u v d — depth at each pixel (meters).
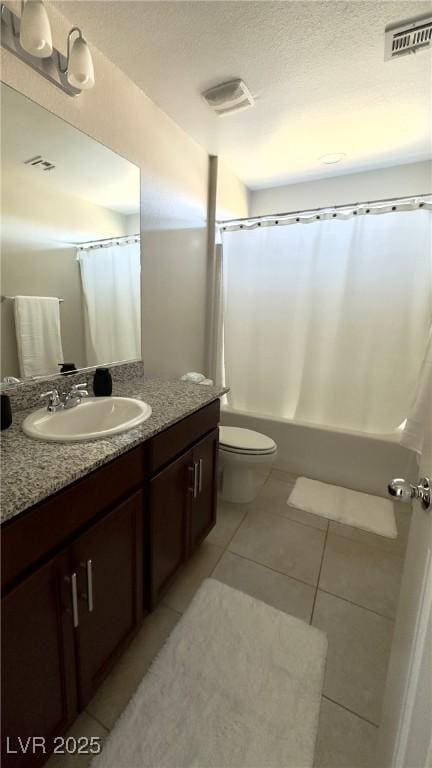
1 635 0.70
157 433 1.18
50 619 0.82
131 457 1.07
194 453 1.46
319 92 1.59
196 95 1.63
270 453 1.98
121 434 1.07
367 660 1.20
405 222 2.01
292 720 1.02
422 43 1.28
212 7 1.16
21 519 0.73
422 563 0.70
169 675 1.13
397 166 2.39
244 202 2.80
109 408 1.37
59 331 1.40
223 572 1.58
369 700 1.08
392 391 2.19
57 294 1.37
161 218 1.88
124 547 1.08
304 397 2.46
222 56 1.37
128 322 1.76
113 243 1.60
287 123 1.86
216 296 2.61
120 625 1.10
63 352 1.42
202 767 0.90
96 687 1.02
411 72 1.44
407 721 0.59
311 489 2.30
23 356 1.27
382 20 1.19
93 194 1.46
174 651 1.21
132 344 1.82
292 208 2.79
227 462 2.03
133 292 1.77
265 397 2.60
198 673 1.14
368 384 2.24
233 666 1.16
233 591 1.47
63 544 0.85
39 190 1.25
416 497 0.77
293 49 1.33
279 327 2.46
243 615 1.36
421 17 1.18
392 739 0.70
